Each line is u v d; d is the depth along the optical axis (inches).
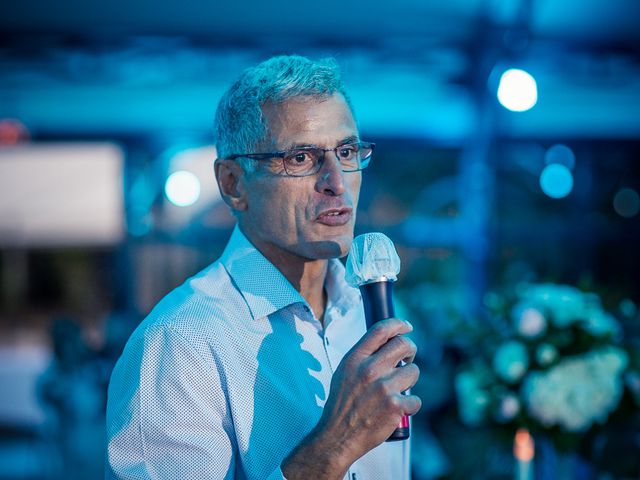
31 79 184.1
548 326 79.7
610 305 86.4
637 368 79.0
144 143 222.8
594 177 283.3
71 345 184.5
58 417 181.0
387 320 42.6
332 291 55.6
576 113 211.8
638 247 278.5
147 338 46.2
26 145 213.6
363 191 296.7
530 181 293.1
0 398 285.6
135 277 240.7
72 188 261.6
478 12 169.2
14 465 238.8
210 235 250.1
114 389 47.0
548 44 182.5
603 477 81.7
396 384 41.0
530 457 82.5
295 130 47.9
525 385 79.0
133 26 173.3
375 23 174.6
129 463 44.5
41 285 428.1
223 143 51.9
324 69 49.2
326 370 51.5
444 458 89.7
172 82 187.9
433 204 309.1
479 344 86.0
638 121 219.3
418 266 274.4
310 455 41.2
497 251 270.5
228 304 50.0
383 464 51.9
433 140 223.6
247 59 183.5
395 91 195.3
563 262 273.9
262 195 49.1
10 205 260.1
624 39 181.2
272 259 52.7
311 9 167.8
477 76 184.5
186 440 44.3
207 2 163.3
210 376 46.1
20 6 161.3
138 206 235.9
